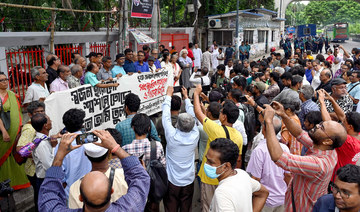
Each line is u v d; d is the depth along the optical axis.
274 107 2.93
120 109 6.61
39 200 1.99
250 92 6.15
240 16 22.98
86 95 5.51
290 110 4.24
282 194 3.40
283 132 4.16
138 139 3.54
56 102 4.76
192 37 19.45
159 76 8.14
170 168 3.83
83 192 1.81
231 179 2.46
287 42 26.53
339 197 2.13
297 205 2.79
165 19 25.77
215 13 23.27
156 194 3.40
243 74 7.93
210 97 5.24
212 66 17.00
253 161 3.36
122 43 10.62
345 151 3.47
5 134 4.46
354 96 6.53
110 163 2.97
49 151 3.49
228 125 3.77
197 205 4.93
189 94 11.80
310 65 9.57
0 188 3.26
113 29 12.13
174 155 3.76
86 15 11.80
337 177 2.16
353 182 2.07
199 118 3.85
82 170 3.10
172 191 3.85
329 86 7.38
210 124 3.70
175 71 9.67
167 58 9.31
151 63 8.44
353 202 2.10
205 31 22.59
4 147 4.60
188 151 3.75
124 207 1.99
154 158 3.48
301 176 2.74
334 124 2.59
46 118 3.63
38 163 3.62
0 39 7.61
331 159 2.62
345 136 2.57
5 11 9.79
